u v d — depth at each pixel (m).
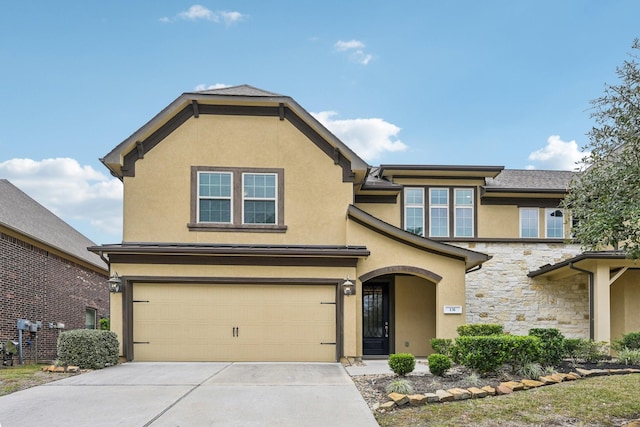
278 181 13.48
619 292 15.72
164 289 12.64
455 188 17.33
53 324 16.95
